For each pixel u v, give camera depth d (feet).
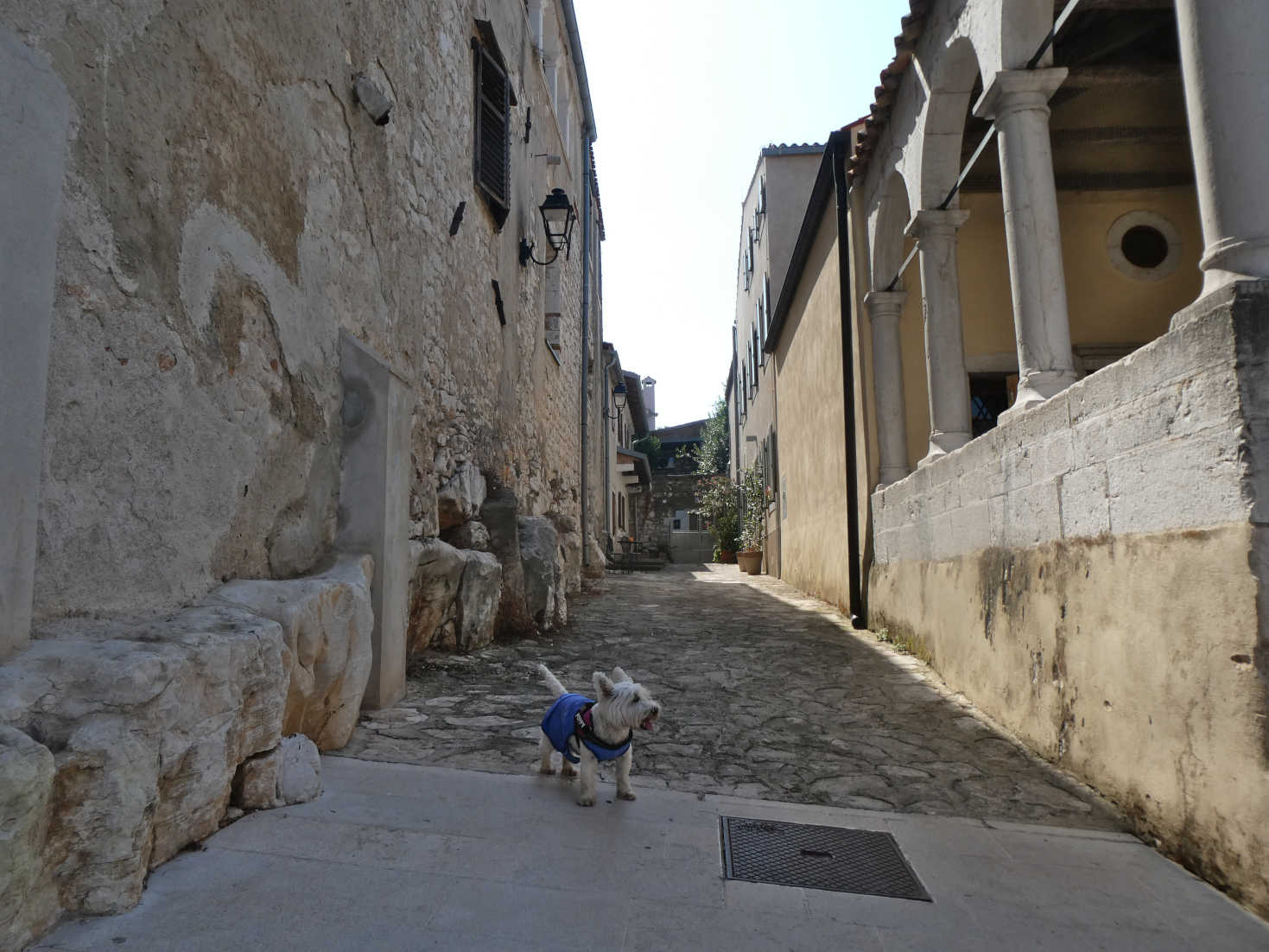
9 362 7.70
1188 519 10.64
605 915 8.33
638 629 30.14
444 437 24.00
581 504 54.03
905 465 29.35
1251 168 10.25
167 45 10.31
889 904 8.94
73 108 8.66
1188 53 10.96
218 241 11.54
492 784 12.31
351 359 16.16
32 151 8.01
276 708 10.91
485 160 28.84
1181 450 10.80
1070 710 13.93
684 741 15.56
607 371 76.38
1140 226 30.40
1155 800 11.14
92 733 7.58
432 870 9.14
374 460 16.26
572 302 51.47
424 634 21.57
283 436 13.69
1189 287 29.99
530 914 8.25
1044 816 12.03
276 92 13.29
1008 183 17.81
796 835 10.90
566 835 10.45
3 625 7.63
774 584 54.95
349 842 9.75
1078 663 13.67
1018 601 16.29
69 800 7.42
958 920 8.63
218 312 11.58
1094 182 30.09
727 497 91.20
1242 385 9.64
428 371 22.43
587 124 58.03
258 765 10.53
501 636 26.12
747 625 31.42
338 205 15.76
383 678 16.49
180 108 10.60
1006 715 16.75
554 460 44.09
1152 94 25.71
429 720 15.96
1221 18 10.54
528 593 28.17
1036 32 17.69
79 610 8.84
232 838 9.61
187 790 9.09
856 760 14.58
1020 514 16.28
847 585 34.27
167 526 10.36
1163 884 9.78
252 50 12.49
